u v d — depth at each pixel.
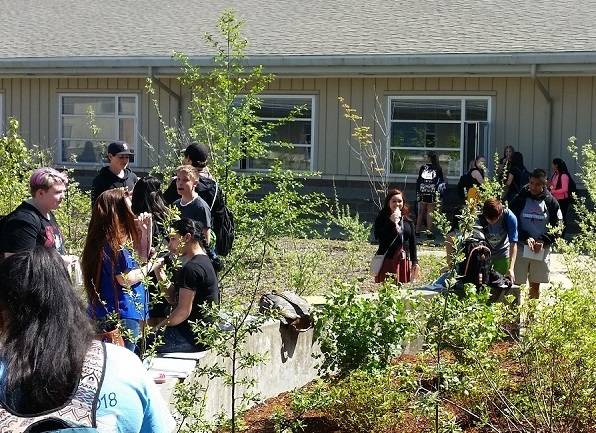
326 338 7.45
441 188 19.34
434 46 20.31
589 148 13.46
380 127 19.72
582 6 21.75
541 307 6.69
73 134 23.34
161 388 6.12
